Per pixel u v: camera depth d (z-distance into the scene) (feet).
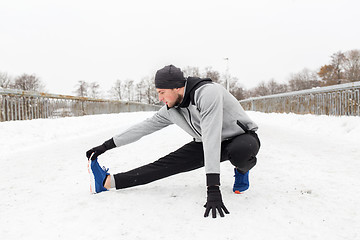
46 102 26.71
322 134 19.07
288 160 11.24
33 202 7.35
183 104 6.61
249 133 6.97
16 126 20.31
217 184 6.18
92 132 24.63
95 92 246.47
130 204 6.96
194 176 9.57
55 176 9.98
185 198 7.32
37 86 192.75
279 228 5.63
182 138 17.87
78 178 9.65
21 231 5.69
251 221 5.92
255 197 7.33
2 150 15.80
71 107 31.81
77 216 6.35
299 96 31.32
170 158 7.56
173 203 6.98
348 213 6.30
